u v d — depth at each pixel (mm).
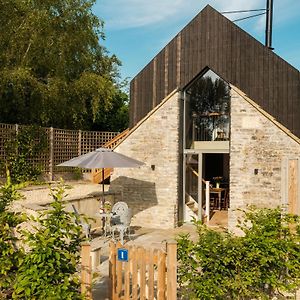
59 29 22016
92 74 23219
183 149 16141
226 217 17266
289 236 6871
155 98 16531
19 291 4941
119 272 6504
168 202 15586
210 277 6188
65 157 20078
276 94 14602
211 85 15930
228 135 15484
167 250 5988
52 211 5504
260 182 14273
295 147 13789
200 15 15812
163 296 6102
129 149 16266
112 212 12680
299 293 7090
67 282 5098
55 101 21188
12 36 20016
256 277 6309
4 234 5402
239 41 15141
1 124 17109
